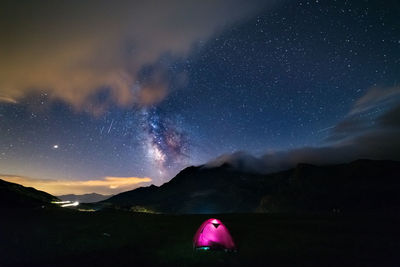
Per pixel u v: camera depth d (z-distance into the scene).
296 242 14.85
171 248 13.30
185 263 10.64
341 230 19.16
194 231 18.62
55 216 25.17
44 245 13.73
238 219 27.17
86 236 16.20
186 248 13.30
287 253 12.30
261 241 15.12
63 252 12.38
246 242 14.84
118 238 15.82
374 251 12.74
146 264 10.52
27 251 12.50
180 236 16.69
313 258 11.44
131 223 22.27
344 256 11.77
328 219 26.50
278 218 28.16
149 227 20.34
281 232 18.20
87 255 11.88
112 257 11.55
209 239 12.98
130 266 10.26
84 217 25.39
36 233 16.94
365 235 17.11
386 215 29.67
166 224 22.31
